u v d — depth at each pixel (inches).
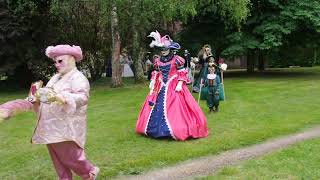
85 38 776.9
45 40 723.4
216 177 237.3
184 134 323.3
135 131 354.3
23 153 298.2
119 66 683.4
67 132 209.9
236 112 432.8
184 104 334.0
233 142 312.0
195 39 839.1
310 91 582.9
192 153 286.8
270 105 473.4
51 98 198.2
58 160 219.9
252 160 267.3
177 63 338.0
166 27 848.3
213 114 423.2
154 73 343.9
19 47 696.4
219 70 458.0
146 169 260.5
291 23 773.9
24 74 771.4
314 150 283.7
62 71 216.2
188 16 755.4
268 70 1001.5
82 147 216.5
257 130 347.3
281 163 257.8
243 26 804.0
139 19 651.5
